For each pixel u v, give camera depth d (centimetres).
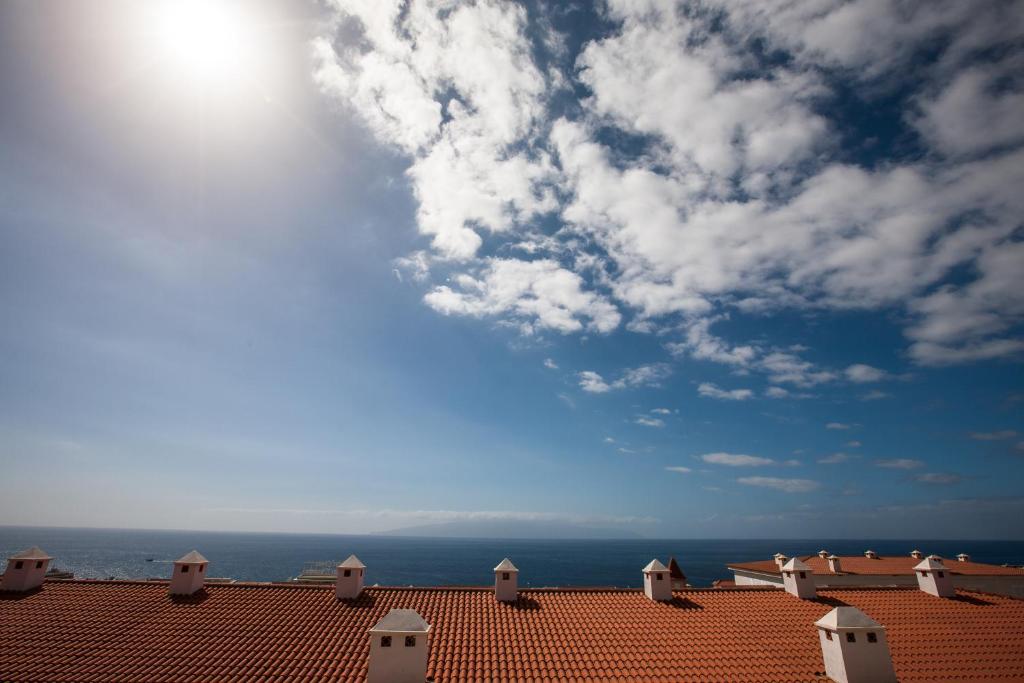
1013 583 3562
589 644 1955
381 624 1575
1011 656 1955
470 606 2280
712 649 1933
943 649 2002
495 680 1675
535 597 2420
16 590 2261
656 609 2312
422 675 1519
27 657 1733
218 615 2097
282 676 1647
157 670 1673
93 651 1786
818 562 4100
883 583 3603
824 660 1756
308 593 2369
